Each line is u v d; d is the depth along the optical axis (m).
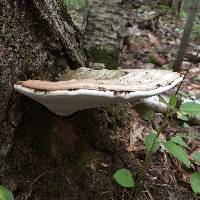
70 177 0.38
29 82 0.31
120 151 0.43
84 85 0.28
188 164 0.35
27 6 0.36
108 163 0.41
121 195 0.39
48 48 0.39
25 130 0.38
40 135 0.38
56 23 0.38
